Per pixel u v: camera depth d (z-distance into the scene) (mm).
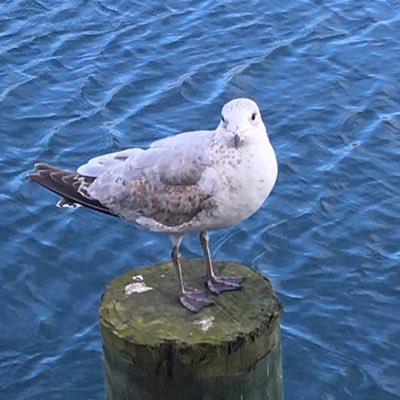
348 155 16578
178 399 7957
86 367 13180
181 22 20219
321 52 19266
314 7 20641
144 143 16969
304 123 17359
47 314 13906
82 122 17484
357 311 13742
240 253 14688
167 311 8211
